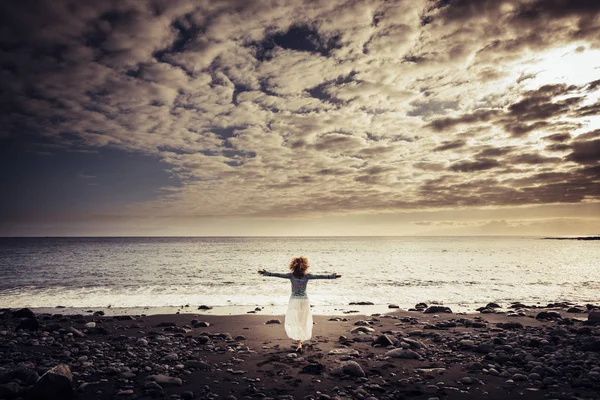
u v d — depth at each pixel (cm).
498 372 671
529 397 541
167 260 5238
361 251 8894
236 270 3684
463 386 596
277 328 1143
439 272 3506
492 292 2239
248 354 817
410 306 1745
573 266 4306
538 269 3872
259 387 596
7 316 1350
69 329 1053
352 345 898
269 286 2488
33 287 2441
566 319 1237
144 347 893
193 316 1377
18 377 617
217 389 591
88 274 3266
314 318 1310
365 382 618
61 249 9169
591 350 813
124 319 1324
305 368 690
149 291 2244
